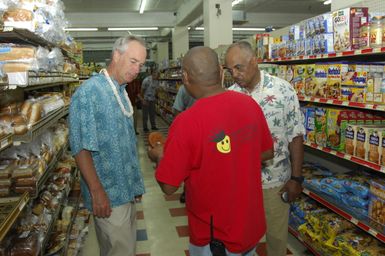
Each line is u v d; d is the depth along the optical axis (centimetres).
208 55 150
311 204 336
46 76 232
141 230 393
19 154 208
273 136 230
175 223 411
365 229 243
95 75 213
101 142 203
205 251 151
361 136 248
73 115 198
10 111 187
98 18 1473
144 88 1132
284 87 231
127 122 220
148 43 2441
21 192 191
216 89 152
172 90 1202
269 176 234
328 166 378
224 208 144
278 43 363
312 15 1617
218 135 141
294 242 345
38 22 232
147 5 1354
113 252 213
